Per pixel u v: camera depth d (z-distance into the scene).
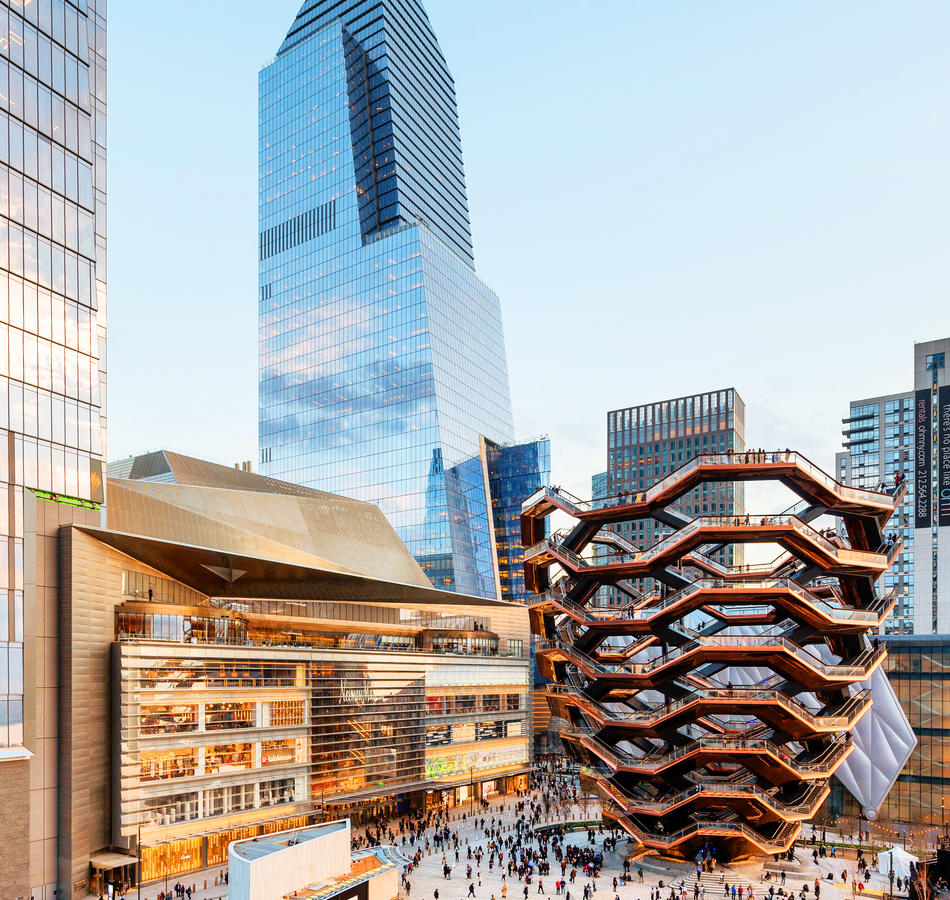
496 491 193.38
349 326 184.12
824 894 59.22
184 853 65.12
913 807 88.44
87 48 69.75
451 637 104.25
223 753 68.81
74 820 57.41
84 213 67.69
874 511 68.44
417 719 92.94
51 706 58.34
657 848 66.75
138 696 62.88
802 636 66.19
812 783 67.62
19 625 56.44
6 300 59.09
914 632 165.00
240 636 75.81
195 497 85.19
